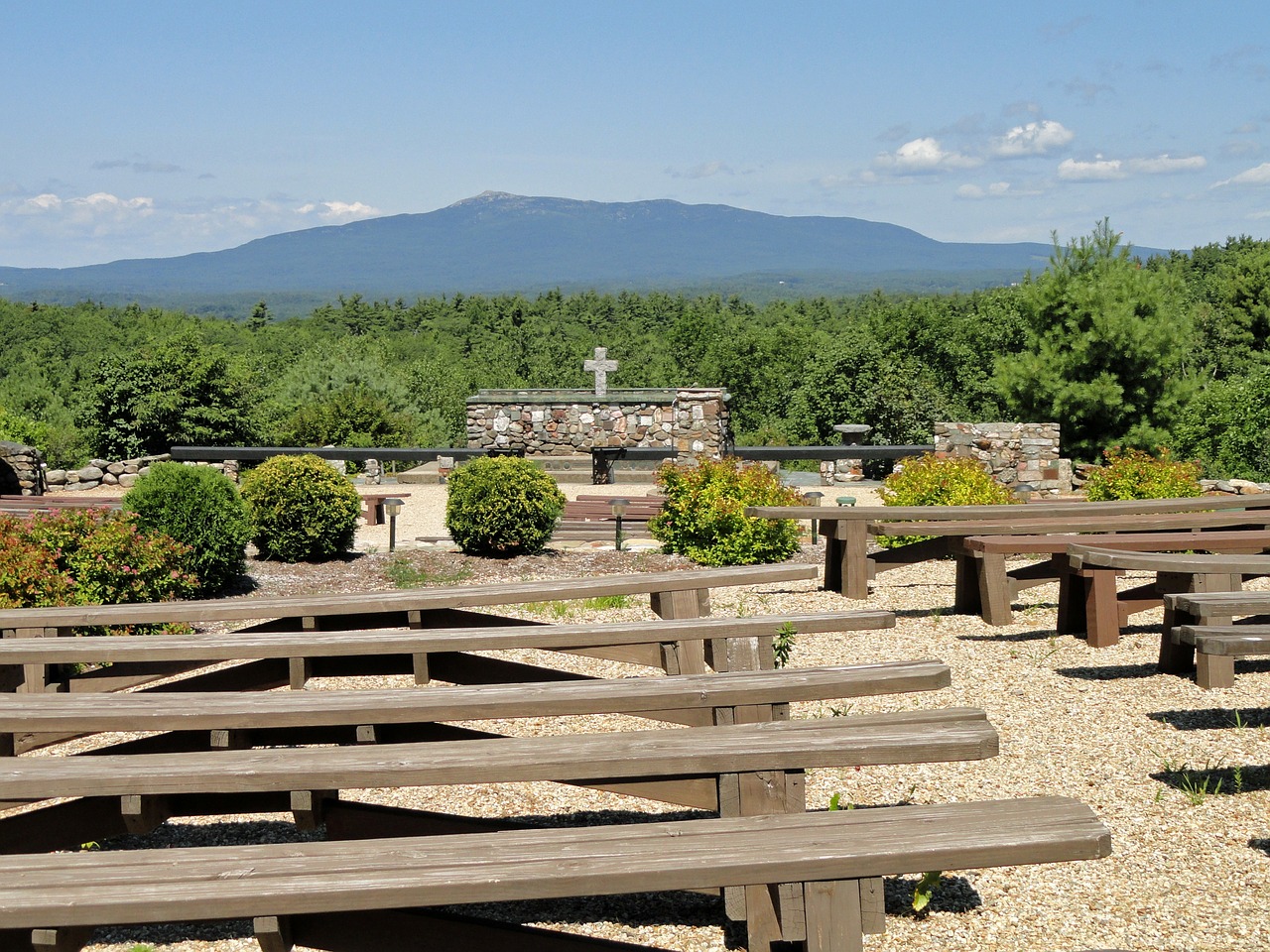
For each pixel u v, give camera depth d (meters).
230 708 3.51
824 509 7.72
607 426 19.52
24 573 7.36
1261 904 3.31
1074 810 2.78
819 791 4.20
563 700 3.51
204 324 100.25
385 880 2.47
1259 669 5.58
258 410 32.28
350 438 28.30
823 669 3.74
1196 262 83.06
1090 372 21.53
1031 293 22.36
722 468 10.34
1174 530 7.79
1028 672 5.73
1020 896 3.46
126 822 3.20
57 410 48.78
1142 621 6.78
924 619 7.15
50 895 2.41
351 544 11.41
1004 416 44.28
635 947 2.94
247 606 4.74
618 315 117.38
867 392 36.38
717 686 3.55
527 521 10.54
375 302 122.06
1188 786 4.14
